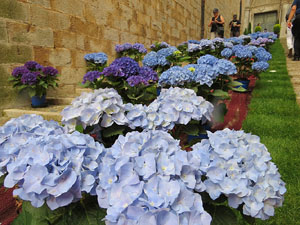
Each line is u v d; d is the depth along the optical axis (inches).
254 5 1294.3
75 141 42.9
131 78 111.3
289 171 82.6
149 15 325.7
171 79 106.4
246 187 40.2
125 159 37.9
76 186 38.3
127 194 33.4
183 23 446.9
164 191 33.0
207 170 40.6
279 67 281.7
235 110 154.9
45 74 159.8
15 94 160.9
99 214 41.1
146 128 69.4
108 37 247.0
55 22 184.2
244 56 200.1
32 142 44.5
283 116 138.8
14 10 154.9
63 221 40.7
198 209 33.5
